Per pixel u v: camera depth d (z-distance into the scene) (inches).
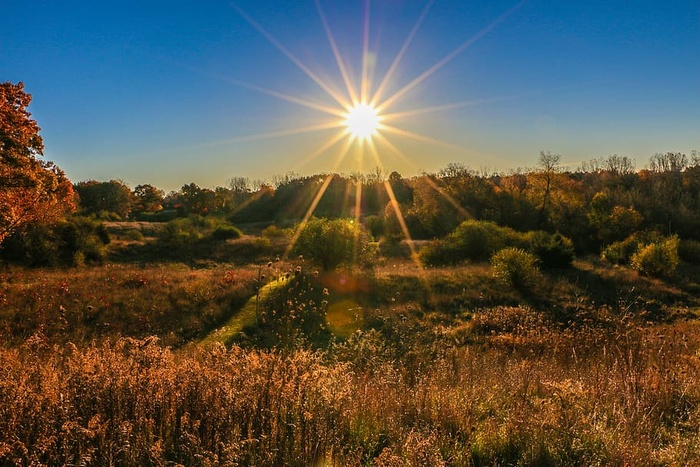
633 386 197.2
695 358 257.8
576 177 3056.1
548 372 257.4
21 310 597.6
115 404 142.9
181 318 618.8
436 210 2182.6
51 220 1056.8
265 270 995.3
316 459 133.2
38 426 127.2
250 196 4065.0
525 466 141.1
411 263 1373.0
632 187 2554.1
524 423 159.0
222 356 183.0
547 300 873.5
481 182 2379.4
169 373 158.4
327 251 965.8
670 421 176.6
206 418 141.3
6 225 813.2
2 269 1027.3
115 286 791.7
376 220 2273.6
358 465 136.1
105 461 121.5
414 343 487.5
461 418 170.6
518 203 2233.0
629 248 1342.3
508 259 950.4
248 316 633.0
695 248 1376.7
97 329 559.5
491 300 871.7
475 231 1338.6
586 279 1046.4
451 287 930.7
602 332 367.2
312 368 178.7
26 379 150.6
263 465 127.1
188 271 1125.7
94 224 1632.6
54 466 118.9
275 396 155.4
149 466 127.0
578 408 172.7
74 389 147.8
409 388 223.1
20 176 748.0
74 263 1325.0
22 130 789.2
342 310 742.5
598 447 145.6
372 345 411.5
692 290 976.9
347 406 167.9
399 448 143.1
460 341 589.9
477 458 148.3
